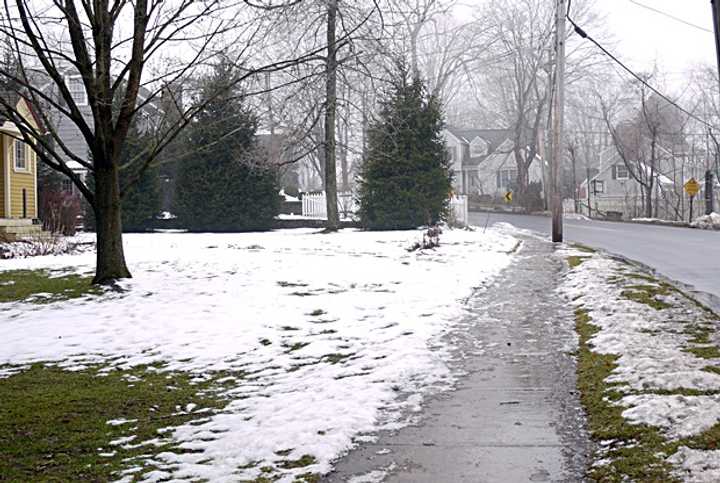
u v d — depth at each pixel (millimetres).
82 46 13203
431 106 30672
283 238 25188
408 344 9180
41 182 32062
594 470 4984
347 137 43812
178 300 12594
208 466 5418
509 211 56344
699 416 5504
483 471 5133
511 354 8641
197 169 31500
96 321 11180
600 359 7918
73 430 6414
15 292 13586
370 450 5641
